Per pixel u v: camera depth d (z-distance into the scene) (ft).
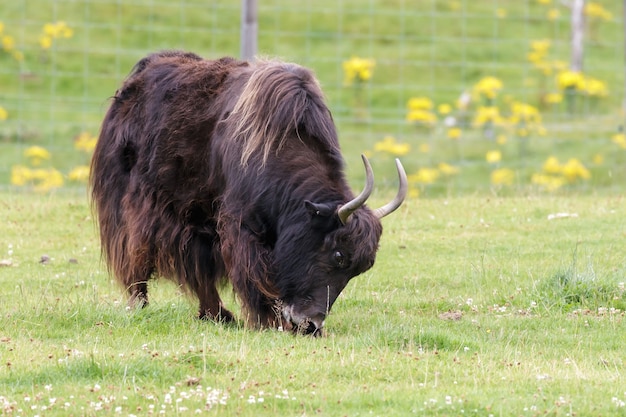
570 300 95.91
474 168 238.27
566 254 114.21
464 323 88.53
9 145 242.17
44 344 78.02
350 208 78.95
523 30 350.84
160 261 91.61
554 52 337.93
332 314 92.12
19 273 110.42
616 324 88.38
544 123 269.64
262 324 85.61
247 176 84.84
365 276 107.65
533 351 79.30
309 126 85.81
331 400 63.62
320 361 72.79
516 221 131.13
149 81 95.91
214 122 89.71
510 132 265.13
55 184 201.46
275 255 83.56
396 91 306.96
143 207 92.38
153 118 93.45
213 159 88.12
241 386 66.28
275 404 62.59
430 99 304.30
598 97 301.02
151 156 92.53
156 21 326.44
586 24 364.38
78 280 106.93
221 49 316.19
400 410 62.13
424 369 71.31
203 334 80.79
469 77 320.29
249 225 85.10
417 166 235.81
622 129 231.30
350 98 299.79
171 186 91.09
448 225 129.70
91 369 68.85
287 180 83.46
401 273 108.68
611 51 349.41
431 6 357.61
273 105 85.25
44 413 60.70
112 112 98.22
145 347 75.77
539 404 63.36
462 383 68.59
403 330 81.61
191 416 60.13
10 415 60.18
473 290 101.19
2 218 133.59
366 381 68.74
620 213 134.62
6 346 76.64
